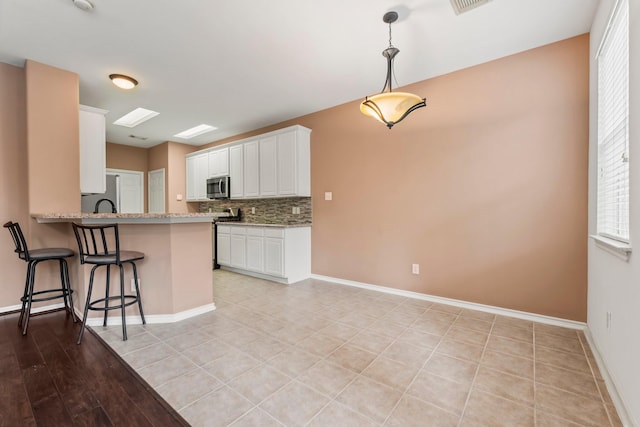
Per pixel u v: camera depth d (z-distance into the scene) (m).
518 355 2.14
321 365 2.01
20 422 1.45
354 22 2.35
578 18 2.31
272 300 3.43
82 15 2.23
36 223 2.93
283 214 4.93
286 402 1.63
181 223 2.85
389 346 2.29
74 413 1.52
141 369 1.94
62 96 3.03
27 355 2.11
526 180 2.79
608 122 2.12
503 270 2.93
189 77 3.28
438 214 3.30
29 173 2.83
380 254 3.78
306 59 2.92
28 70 2.83
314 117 4.43
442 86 3.24
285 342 2.35
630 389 1.46
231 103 4.07
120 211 5.72
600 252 2.10
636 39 1.44
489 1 2.10
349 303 3.31
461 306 3.17
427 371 1.94
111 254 2.47
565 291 2.63
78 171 3.11
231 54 2.82
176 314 2.81
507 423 1.48
